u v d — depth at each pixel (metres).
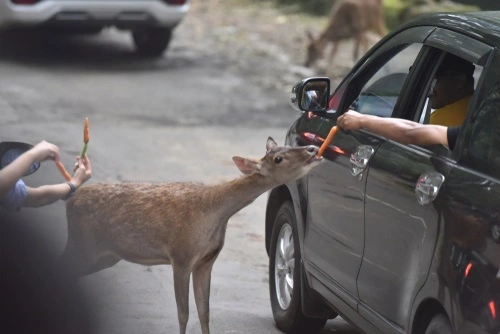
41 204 10.30
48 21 34.41
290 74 36.09
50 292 10.00
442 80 10.59
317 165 11.28
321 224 11.86
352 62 38.72
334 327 13.96
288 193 13.45
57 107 29.12
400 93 10.98
